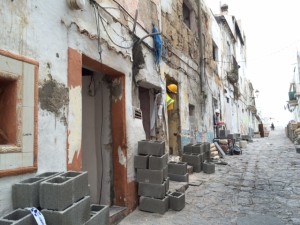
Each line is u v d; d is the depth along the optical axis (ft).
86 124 18.30
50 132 11.38
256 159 40.19
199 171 29.48
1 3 9.46
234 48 77.71
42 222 8.98
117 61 17.08
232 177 27.35
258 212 16.85
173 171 23.38
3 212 9.19
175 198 17.42
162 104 25.05
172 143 30.12
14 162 9.62
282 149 52.65
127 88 18.15
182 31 32.48
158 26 24.85
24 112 10.11
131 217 16.29
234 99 74.08
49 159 11.25
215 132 48.19
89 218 10.76
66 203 9.49
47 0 11.58
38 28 11.02
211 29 48.98
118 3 17.54
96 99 18.24
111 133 17.79
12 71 9.73
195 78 37.32
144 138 20.13
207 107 43.06
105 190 17.39
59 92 11.98
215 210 17.34
